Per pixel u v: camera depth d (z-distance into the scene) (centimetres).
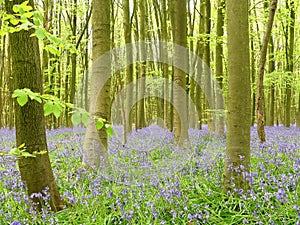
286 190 434
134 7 1416
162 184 495
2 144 1109
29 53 410
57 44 279
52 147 934
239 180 452
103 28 638
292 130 1354
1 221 394
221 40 1218
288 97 1634
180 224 393
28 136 425
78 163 674
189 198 465
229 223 389
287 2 1445
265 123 2338
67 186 524
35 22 267
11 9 382
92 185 485
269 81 1612
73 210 430
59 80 1834
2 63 1708
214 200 443
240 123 450
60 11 1551
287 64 1559
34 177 431
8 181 504
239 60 445
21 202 441
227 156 460
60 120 2284
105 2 640
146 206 430
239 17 441
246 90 450
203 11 1517
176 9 862
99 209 420
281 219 379
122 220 405
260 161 607
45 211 410
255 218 381
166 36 1431
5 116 2641
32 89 414
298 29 1831
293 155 621
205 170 553
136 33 1598
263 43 807
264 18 1356
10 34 407
